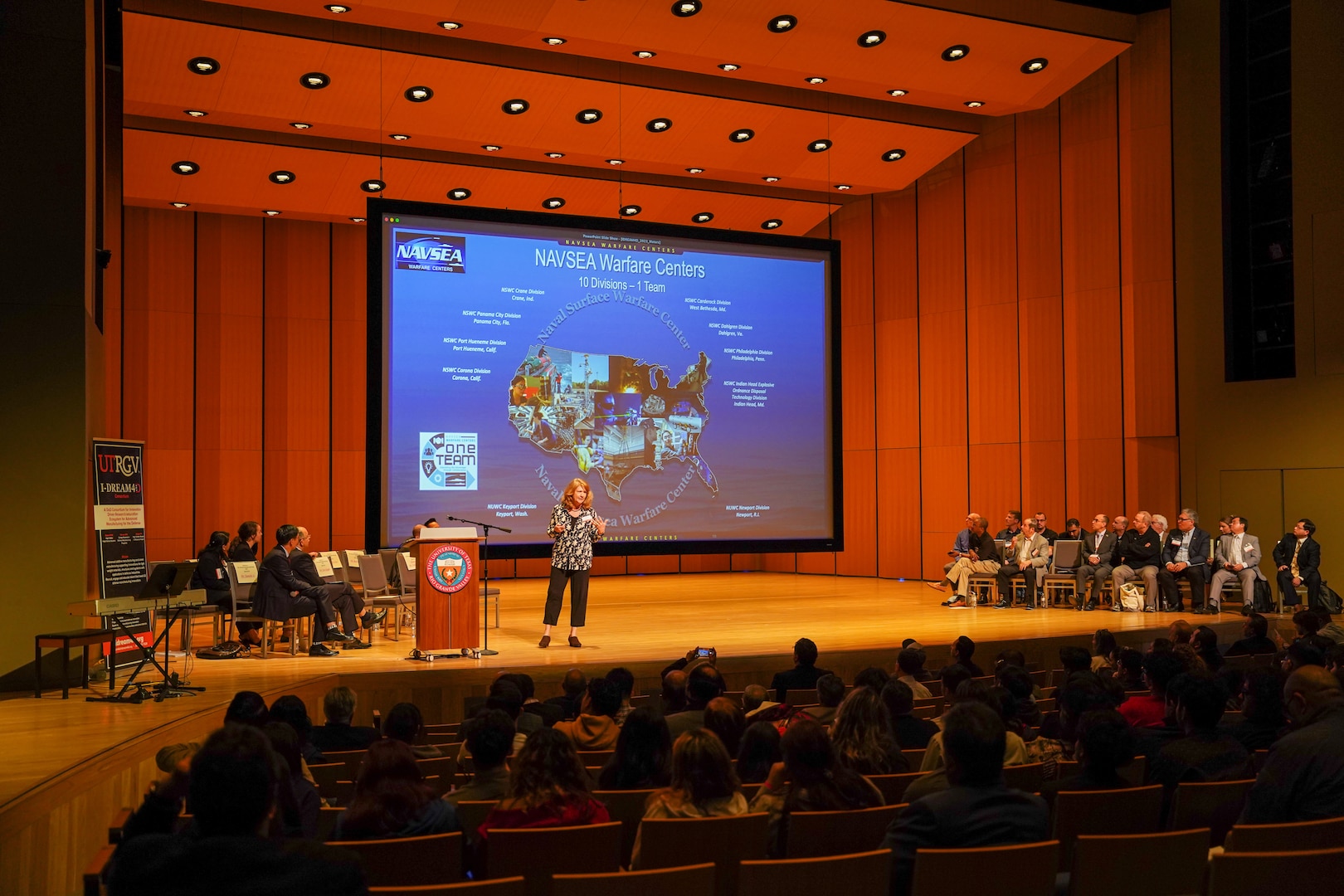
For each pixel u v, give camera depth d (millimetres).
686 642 9164
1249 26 12898
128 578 7734
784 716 4855
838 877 2535
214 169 13984
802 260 12922
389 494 11031
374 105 12516
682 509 12234
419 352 11227
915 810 2723
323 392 16281
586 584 8977
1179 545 11789
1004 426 15016
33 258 7230
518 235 11703
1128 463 13703
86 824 4723
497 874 2785
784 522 12680
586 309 11953
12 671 7035
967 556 12562
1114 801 3184
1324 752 3051
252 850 1726
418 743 6070
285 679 7312
